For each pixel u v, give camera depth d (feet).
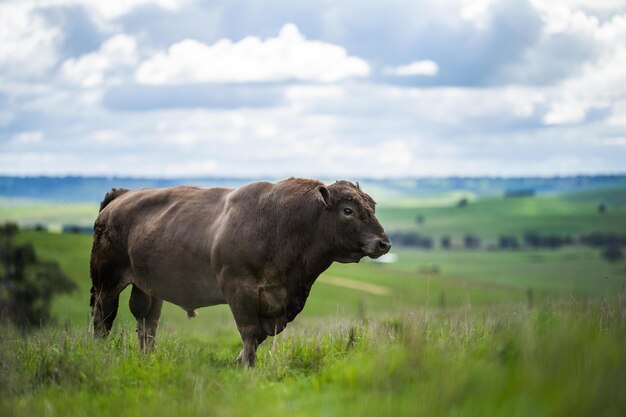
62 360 97.04
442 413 68.74
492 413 67.00
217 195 122.42
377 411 71.46
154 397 85.30
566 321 86.02
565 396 66.44
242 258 112.88
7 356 98.32
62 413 83.41
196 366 96.02
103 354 101.96
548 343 78.28
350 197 112.47
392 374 81.76
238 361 112.47
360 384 82.17
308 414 75.20
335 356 103.04
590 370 71.26
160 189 130.31
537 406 66.23
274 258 113.39
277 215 113.39
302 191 114.32
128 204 129.80
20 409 84.94
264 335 115.44
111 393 89.45
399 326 115.96
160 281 123.13
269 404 81.41
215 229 116.98
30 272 577.43
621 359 73.26
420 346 87.15
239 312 113.29
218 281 115.34
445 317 137.59
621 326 86.22
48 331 113.70
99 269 133.28
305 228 113.39
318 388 86.58
